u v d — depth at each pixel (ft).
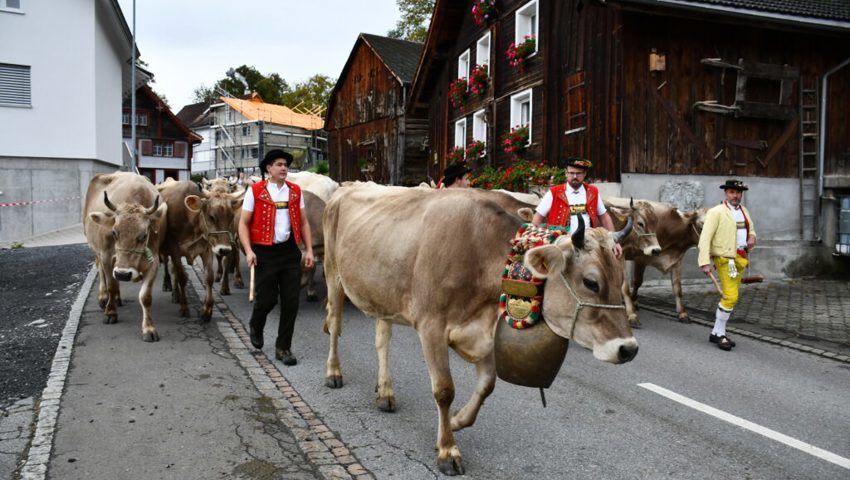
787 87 40.47
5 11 60.59
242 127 177.47
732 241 23.00
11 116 61.57
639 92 37.19
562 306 10.37
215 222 24.49
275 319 25.91
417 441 13.64
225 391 16.35
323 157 176.65
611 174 37.68
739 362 21.02
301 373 18.45
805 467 12.73
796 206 41.78
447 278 11.82
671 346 23.18
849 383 18.75
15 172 61.98
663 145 37.86
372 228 14.14
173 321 24.50
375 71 84.28
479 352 11.95
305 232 19.54
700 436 14.28
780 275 41.37
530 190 41.86
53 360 18.52
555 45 44.16
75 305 26.68
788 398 17.19
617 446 13.61
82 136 64.80
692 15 36.17
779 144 41.01
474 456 12.95
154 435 13.33
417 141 78.74
